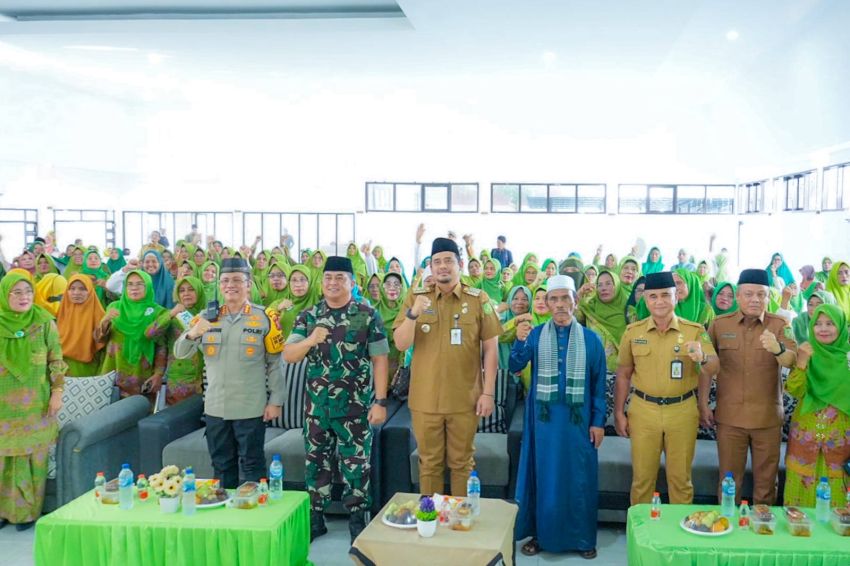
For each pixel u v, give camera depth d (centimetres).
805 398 347
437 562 265
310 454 369
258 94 1450
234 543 278
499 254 1364
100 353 512
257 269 975
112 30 930
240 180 1711
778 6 850
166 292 724
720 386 367
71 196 1520
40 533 286
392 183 1673
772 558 261
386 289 643
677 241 1591
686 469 355
